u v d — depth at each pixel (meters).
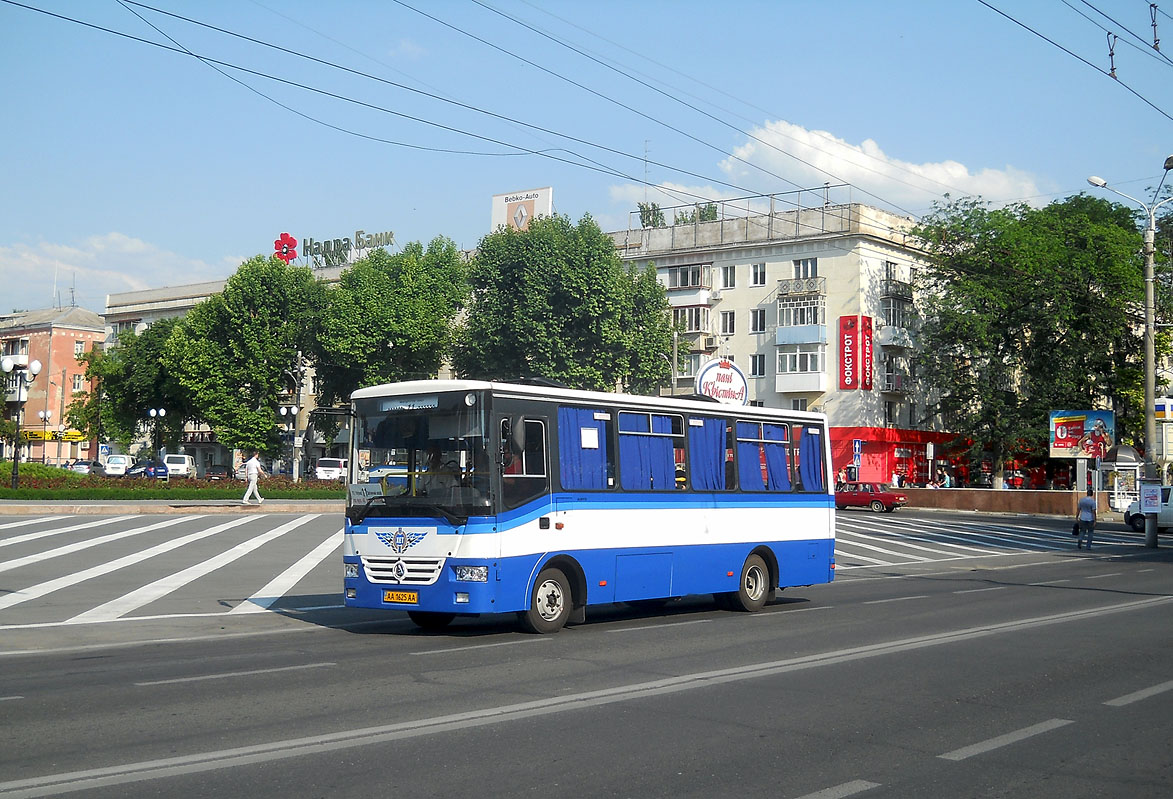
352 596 13.55
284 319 65.25
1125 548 36.03
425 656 11.65
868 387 63.84
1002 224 60.84
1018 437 59.44
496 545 12.98
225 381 64.31
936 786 6.64
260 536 28.92
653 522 15.33
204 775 6.52
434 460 13.27
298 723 8.05
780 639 13.28
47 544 25.05
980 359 61.81
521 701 8.99
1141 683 10.27
